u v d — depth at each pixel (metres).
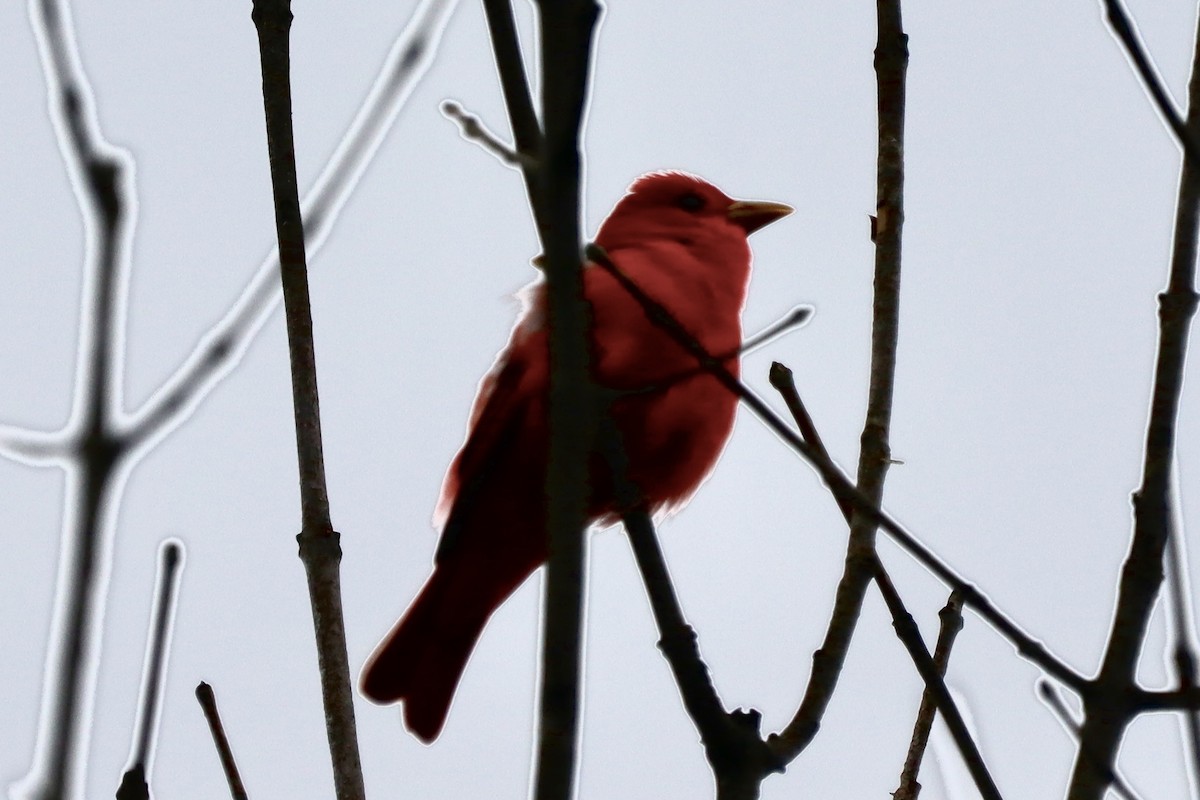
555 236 5.89
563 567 5.91
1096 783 6.69
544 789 5.71
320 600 8.36
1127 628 6.94
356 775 7.97
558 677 5.83
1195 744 6.98
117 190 6.25
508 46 6.13
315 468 8.61
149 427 6.05
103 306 6.11
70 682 5.54
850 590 7.90
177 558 6.84
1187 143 6.90
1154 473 7.19
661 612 6.92
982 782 7.01
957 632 8.44
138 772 6.56
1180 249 7.40
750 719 6.97
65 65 6.32
